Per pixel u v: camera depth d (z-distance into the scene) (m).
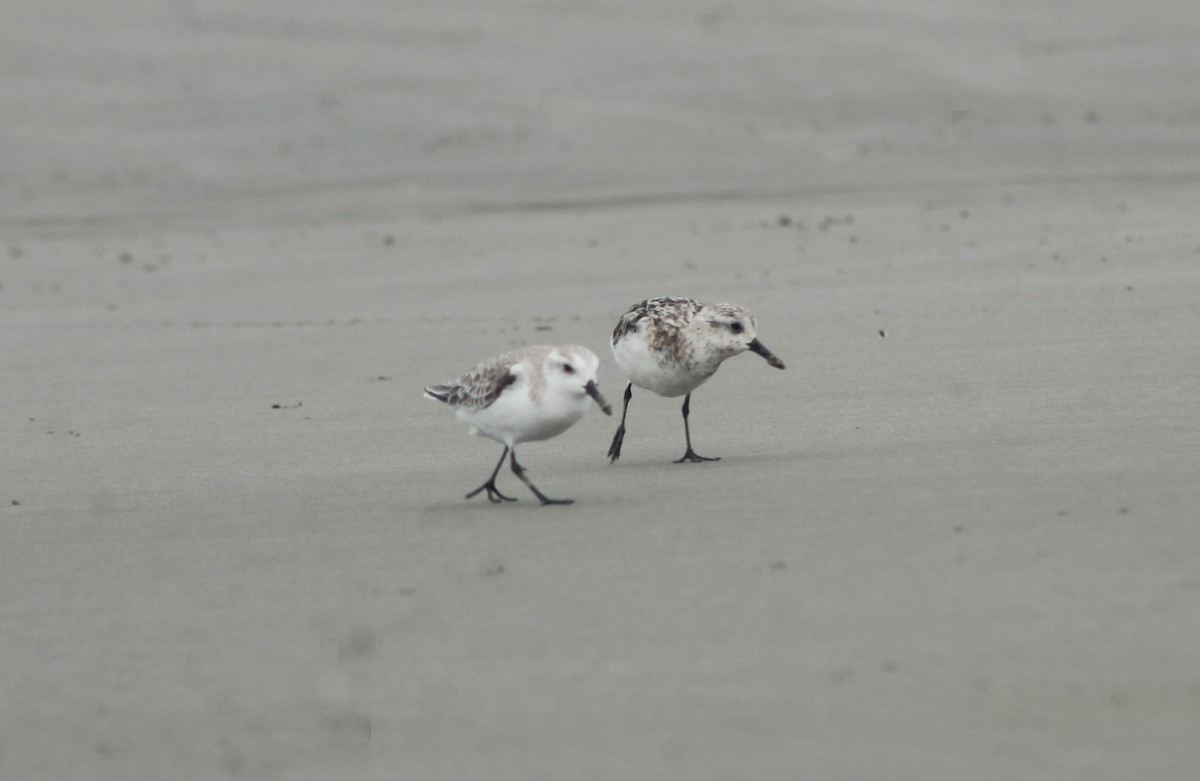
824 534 9.57
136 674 7.87
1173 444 11.56
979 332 17.25
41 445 14.47
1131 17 45.72
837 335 17.69
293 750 6.83
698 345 12.39
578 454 13.17
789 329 18.22
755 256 24.00
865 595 8.27
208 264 26.05
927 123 36.78
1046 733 6.47
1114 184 29.92
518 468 11.12
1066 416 12.98
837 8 46.97
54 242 28.80
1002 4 47.66
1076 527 9.31
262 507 11.50
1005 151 34.00
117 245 28.30
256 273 25.02
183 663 7.98
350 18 46.41
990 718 6.64
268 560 9.89
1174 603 7.81
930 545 9.14
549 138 36.16
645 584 8.77
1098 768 6.15
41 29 45.16
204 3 47.88
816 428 13.39
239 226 29.78
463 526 10.52
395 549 9.97
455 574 9.27
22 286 24.69
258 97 39.75
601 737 6.71
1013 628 7.61
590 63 42.06
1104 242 23.27
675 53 42.75
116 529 11.03
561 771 6.43
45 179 34.31
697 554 9.33
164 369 18.03
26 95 40.16
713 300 20.47
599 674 7.41
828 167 33.03
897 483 10.86
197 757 6.84
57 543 10.70
